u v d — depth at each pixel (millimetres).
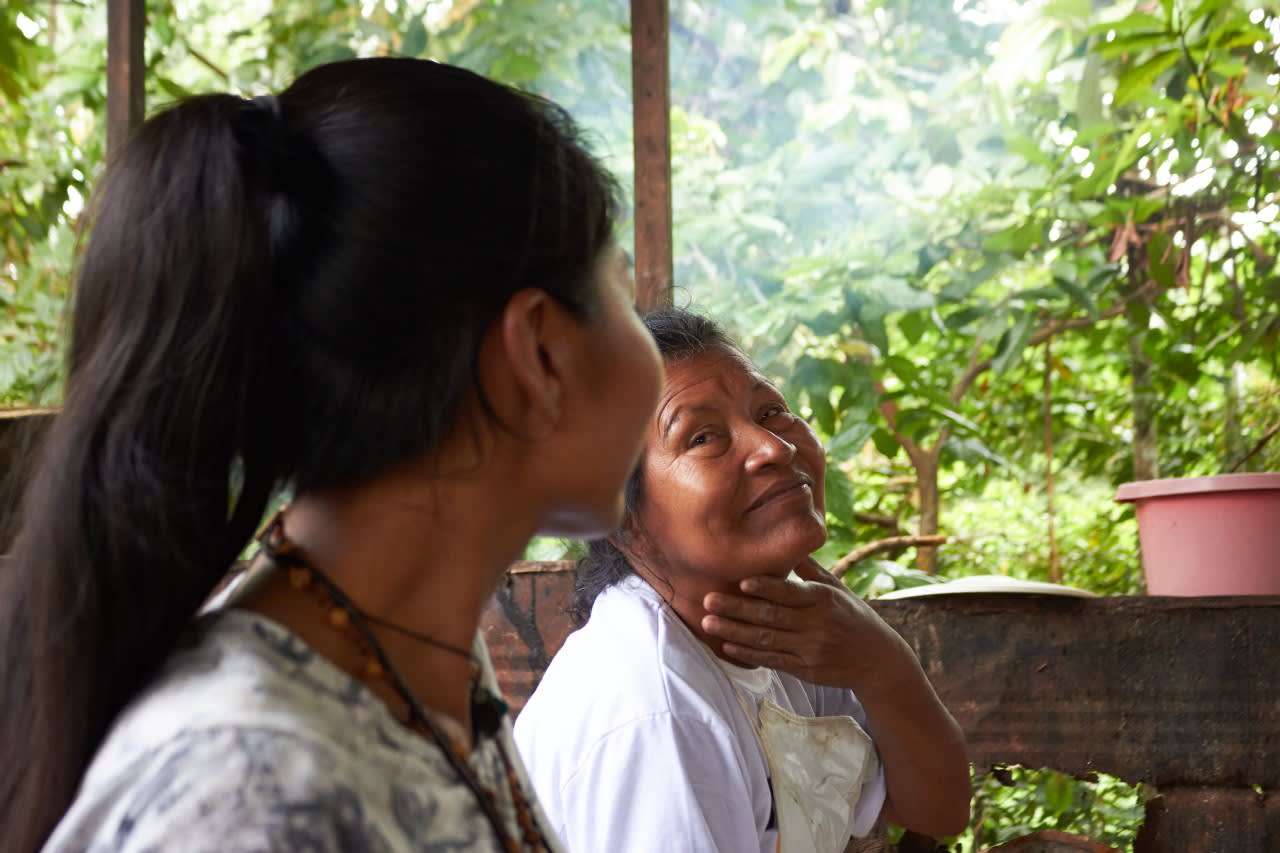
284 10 3520
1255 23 2785
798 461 1404
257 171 592
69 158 3557
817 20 3578
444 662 637
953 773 1467
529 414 638
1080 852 1835
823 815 1394
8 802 561
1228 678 1809
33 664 562
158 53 3529
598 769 1231
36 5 3457
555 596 1915
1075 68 3264
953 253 3150
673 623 1328
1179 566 1944
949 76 3508
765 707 1373
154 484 563
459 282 602
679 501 1315
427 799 550
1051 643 1848
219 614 572
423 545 625
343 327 590
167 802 472
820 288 3025
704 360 1359
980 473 3699
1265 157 2898
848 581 2750
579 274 653
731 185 3424
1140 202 2930
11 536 624
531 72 3396
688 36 3863
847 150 3365
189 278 576
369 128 601
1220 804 1797
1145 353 3215
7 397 3264
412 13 3580
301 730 502
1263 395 3365
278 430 607
